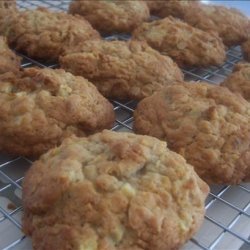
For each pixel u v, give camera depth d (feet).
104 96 0.65
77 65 0.64
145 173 0.42
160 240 0.39
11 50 0.71
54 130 0.52
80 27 0.76
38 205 0.40
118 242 0.38
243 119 0.52
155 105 0.55
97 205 0.39
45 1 0.98
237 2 1.14
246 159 0.50
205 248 0.43
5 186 0.49
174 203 0.41
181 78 0.68
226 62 0.80
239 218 0.48
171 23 0.78
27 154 0.52
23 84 0.54
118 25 0.82
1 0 0.83
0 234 0.44
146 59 0.66
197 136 0.51
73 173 0.41
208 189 0.45
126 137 0.46
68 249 0.37
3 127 0.51
